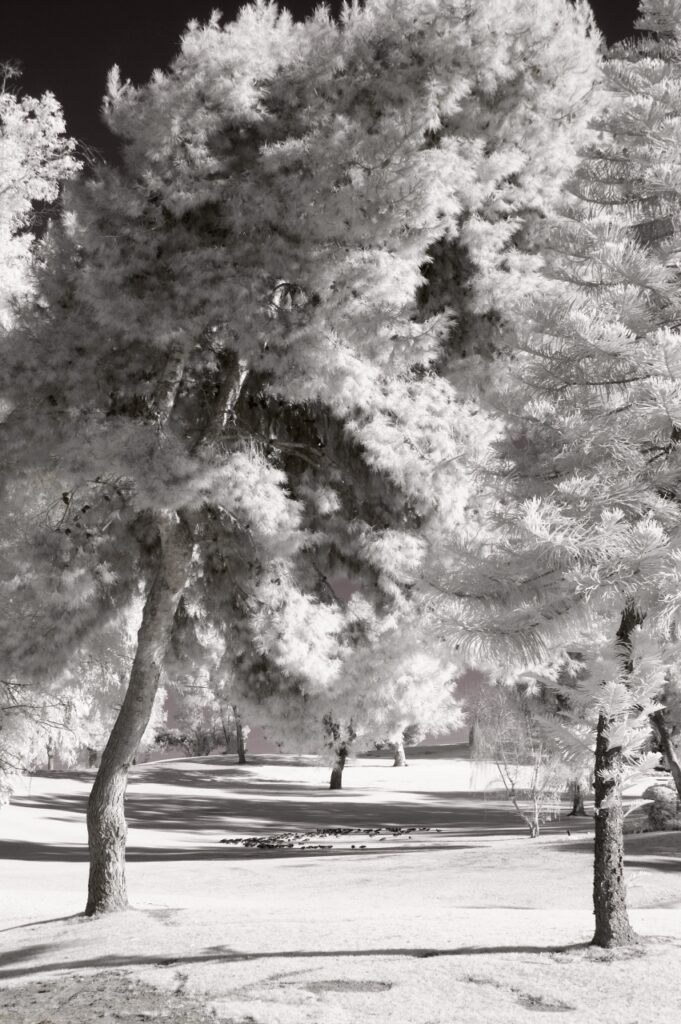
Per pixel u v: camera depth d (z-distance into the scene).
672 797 29.61
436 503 15.20
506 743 33.41
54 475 15.27
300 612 16.36
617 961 9.09
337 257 13.99
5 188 24.12
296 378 14.07
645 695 8.85
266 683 17.47
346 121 14.26
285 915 13.49
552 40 15.97
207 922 13.09
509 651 7.92
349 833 41.84
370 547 16.12
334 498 17.03
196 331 14.05
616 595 7.82
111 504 16.84
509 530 8.27
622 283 9.30
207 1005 8.87
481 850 27.50
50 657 16.92
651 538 7.35
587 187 10.09
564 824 40.91
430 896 20.20
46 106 24.39
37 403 14.62
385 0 15.16
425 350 14.60
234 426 15.95
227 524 16.39
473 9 15.19
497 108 16.06
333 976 9.34
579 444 8.97
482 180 15.68
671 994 8.09
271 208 13.75
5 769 23.78
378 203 13.85
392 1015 8.14
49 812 47.88
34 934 13.89
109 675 20.38
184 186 13.70
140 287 14.05
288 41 15.13
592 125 10.33
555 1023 7.68
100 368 14.81
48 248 15.27
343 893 21.23
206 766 79.94
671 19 10.02
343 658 16.88
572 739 9.57
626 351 8.77
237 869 26.95
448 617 7.93
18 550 16.53
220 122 14.20
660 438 8.92
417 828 44.38
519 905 18.83
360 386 14.19
